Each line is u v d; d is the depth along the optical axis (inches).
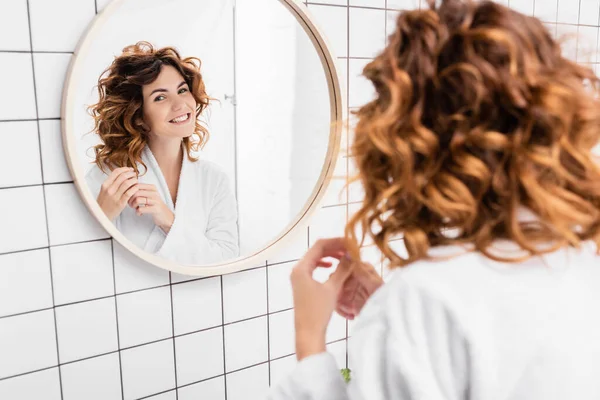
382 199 24.1
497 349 21.8
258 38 49.4
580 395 21.4
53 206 44.1
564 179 22.2
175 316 51.3
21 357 44.6
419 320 22.5
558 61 23.2
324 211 58.2
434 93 22.4
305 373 26.2
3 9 40.3
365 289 32.2
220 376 54.9
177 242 48.6
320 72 53.7
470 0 23.7
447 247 24.0
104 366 48.4
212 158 49.0
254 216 52.4
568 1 69.4
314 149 54.7
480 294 22.4
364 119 24.8
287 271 57.2
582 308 22.6
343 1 54.9
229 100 48.9
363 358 23.2
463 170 21.7
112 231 45.0
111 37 42.6
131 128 44.6
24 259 43.6
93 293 46.9
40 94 42.3
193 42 46.1
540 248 23.0
